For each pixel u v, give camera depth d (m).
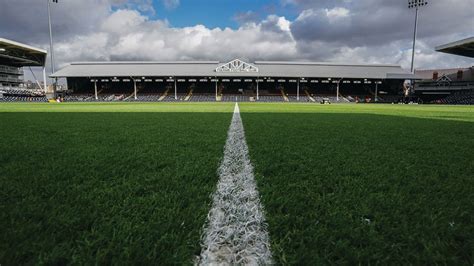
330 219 0.91
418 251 0.73
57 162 1.73
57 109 10.59
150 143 2.55
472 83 40.06
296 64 47.62
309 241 0.77
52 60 34.44
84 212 0.95
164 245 0.75
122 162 1.75
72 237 0.78
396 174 1.52
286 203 1.06
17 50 42.84
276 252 0.72
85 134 3.20
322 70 44.56
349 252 0.71
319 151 2.23
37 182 1.30
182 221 0.89
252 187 1.27
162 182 1.33
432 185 1.32
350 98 43.50
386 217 0.94
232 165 1.70
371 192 1.21
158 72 43.06
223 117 6.41
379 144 2.63
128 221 0.88
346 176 1.47
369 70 44.44
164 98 43.03
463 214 0.96
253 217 0.94
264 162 1.80
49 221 0.88
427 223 0.89
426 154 2.13
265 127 4.19
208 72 43.34
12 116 6.34
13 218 0.90
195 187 1.25
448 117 7.12
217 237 0.81
